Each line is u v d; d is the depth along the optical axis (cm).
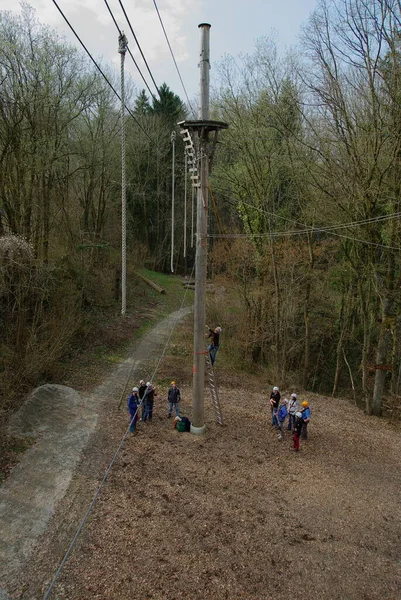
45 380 1733
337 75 1745
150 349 2373
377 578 922
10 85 1892
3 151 1861
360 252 2009
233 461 1337
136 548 928
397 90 1580
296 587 873
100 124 2859
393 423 1912
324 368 2794
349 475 1347
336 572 926
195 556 922
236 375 2303
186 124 1299
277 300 2319
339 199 1930
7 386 1512
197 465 1288
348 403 2192
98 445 1346
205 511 1076
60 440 1353
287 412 1564
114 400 1697
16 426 1381
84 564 875
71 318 2002
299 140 1897
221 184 2553
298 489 1227
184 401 1778
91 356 2122
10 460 1212
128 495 1109
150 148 4478
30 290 1828
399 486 1320
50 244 2434
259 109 2098
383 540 1049
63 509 1037
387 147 1750
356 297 2350
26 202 2034
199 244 1402
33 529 962
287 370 2627
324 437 1619
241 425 1623
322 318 2652
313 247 2322
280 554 958
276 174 2311
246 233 2577
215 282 3034
